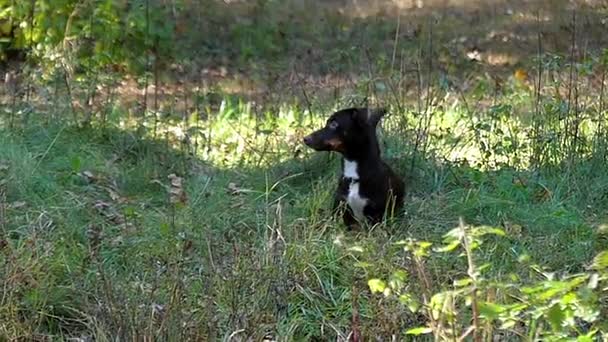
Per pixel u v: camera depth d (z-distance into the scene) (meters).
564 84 13.18
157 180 10.90
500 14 19.92
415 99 14.22
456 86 15.54
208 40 17.48
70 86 12.92
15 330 7.91
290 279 8.58
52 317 8.30
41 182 10.40
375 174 9.71
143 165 11.26
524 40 18.45
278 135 12.45
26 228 9.34
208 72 16.33
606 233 9.65
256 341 7.89
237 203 10.24
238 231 9.73
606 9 19.91
